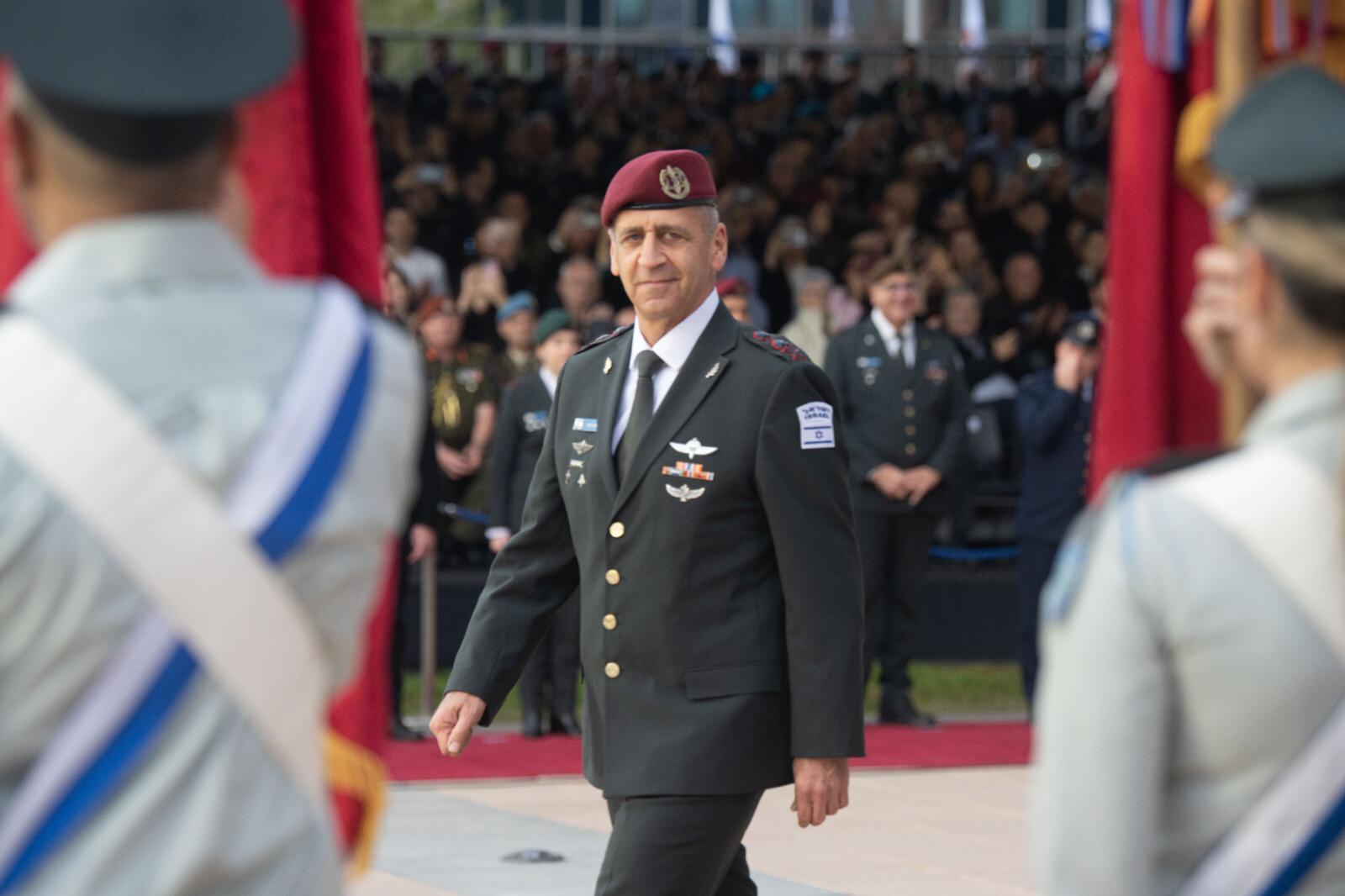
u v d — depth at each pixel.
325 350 5.31
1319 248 5.41
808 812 11.19
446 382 31.28
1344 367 5.50
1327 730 5.34
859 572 11.42
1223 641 5.38
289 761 5.13
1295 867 5.36
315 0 8.62
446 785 23.61
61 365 4.98
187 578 4.93
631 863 11.12
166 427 5.02
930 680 33.97
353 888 17.72
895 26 60.34
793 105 51.16
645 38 55.50
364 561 5.36
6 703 4.88
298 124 8.36
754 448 11.28
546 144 46.62
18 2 5.10
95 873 4.84
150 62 5.11
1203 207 9.07
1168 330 9.09
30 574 4.85
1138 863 5.41
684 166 11.66
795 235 40.38
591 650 11.61
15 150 5.27
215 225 5.35
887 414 28.98
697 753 11.09
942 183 46.50
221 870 4.96
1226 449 5.79
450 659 32.28
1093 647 5.52
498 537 27.39
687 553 11.29
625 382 11.79
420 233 41.34
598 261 39.59
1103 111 51.91
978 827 21.31
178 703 4.93
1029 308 40.62
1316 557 5.37
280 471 5.12
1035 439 29.03
